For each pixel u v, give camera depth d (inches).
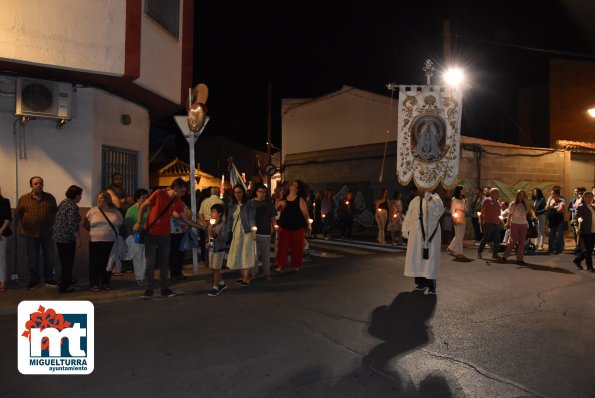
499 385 191.8
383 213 664.4
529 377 199.6
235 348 232.5
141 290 353.1
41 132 388.5
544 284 374.9
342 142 916.0
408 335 252.5
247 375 200.4
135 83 414.0
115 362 214.5
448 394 183.8
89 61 373.7
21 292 351.3
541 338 247.6
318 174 951.0
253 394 183.0
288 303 319.9
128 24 391.2
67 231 343.6
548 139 961.5
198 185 1143.6
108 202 361.1
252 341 242.7
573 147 792.9
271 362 214.5
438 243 343.3
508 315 289.3
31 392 186.2
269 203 400.8
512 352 227.6
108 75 388.2
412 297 334.3
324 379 196.7
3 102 373.4
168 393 183.8
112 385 191.2
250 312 298.0
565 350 230.5
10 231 356.5
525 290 354.6
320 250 580.1
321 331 259.1
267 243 398.9
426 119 430.3
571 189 804.6
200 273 423.5
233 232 373.7
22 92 370.3
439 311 298.5
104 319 283.6
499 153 754.2
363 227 854.5
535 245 578.6
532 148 774.5
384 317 285.7
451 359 218.4
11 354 226.5
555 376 200.7
